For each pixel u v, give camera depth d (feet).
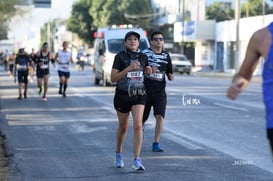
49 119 66.90
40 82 98.22
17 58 94.84
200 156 42.96
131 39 36.91
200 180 35.04
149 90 44.37
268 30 19.35
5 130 57.67
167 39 309.42
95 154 44.29
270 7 295.28
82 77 171.01
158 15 314.14
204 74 214.28
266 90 19.22
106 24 313.94
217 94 103.14
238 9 182.60
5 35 242.37
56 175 36.88
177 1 302.45
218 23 251.39
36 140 51.31
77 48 426.10
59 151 45.65
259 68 194.70
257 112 72.90
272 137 19.01
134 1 312.09
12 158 42.70
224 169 38.17
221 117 67.51
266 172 37.11
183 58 220.84
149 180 35.12
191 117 67.51
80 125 61.46
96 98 95.96
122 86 36.73
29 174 37.22
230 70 236.02
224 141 49.90
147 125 60.64
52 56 98.58
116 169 38.50
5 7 155.84
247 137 52.03
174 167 38.96
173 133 54.85
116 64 36.88
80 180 35.37
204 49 269.64
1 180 34.91
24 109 78.54
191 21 262.88
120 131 38.40
